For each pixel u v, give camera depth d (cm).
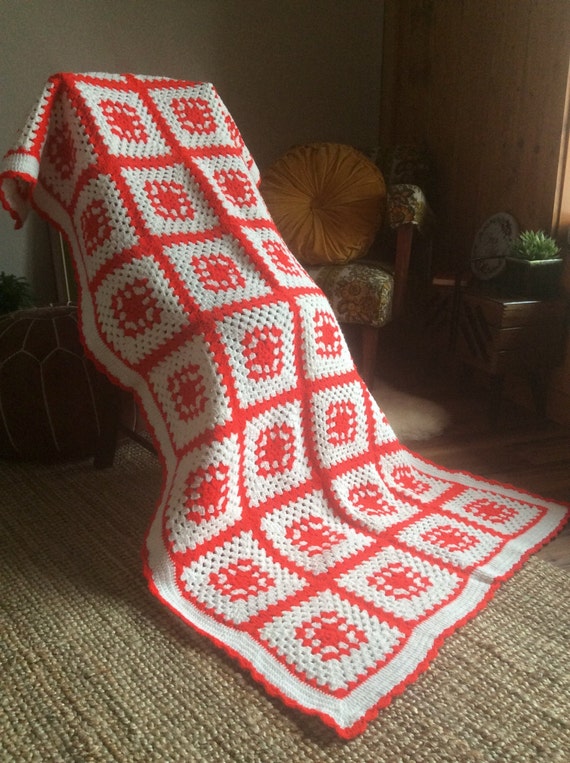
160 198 144
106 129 143
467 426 209
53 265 257
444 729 98
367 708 99
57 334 174
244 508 136
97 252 141
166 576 122
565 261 205
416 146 259
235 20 263
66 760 93
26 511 158
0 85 236
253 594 121
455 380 246
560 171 204
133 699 103
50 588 130
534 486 170
